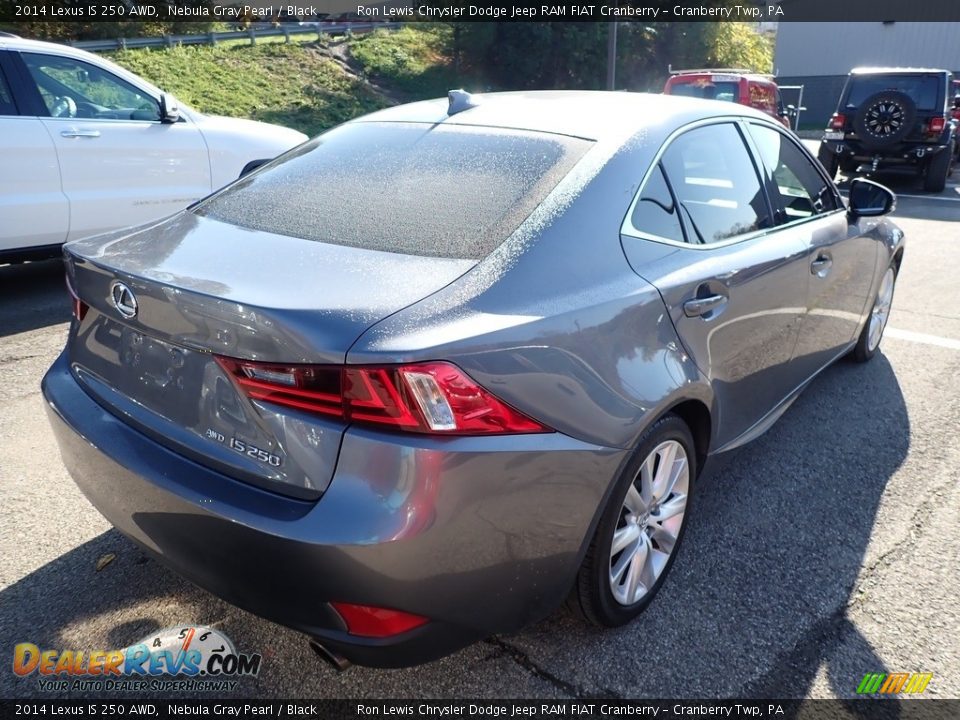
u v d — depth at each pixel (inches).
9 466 130.5
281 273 77.8
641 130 100.7
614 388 81.4
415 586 69.4
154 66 1120.8
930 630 95.4
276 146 263.3
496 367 71.5
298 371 68.6
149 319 79.0
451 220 86.7
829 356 150.5
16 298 228.1
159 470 77.4
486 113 109.7
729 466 135.5
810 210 138.3
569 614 92.7
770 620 96.8
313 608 70.6
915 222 372.5
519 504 73.7
